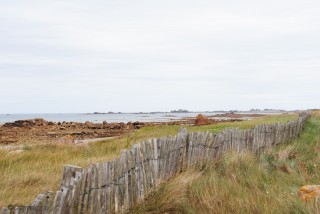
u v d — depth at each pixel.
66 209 4.46
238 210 5.48
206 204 5.68
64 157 12.23
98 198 5.08
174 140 7.80
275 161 10.22
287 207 5.59
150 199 6.26
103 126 54.06
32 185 7.53
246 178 7.65
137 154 6.26
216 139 9.69
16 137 31.11
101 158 11.38
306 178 8.38
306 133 17.11
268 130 13.24
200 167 8.62
